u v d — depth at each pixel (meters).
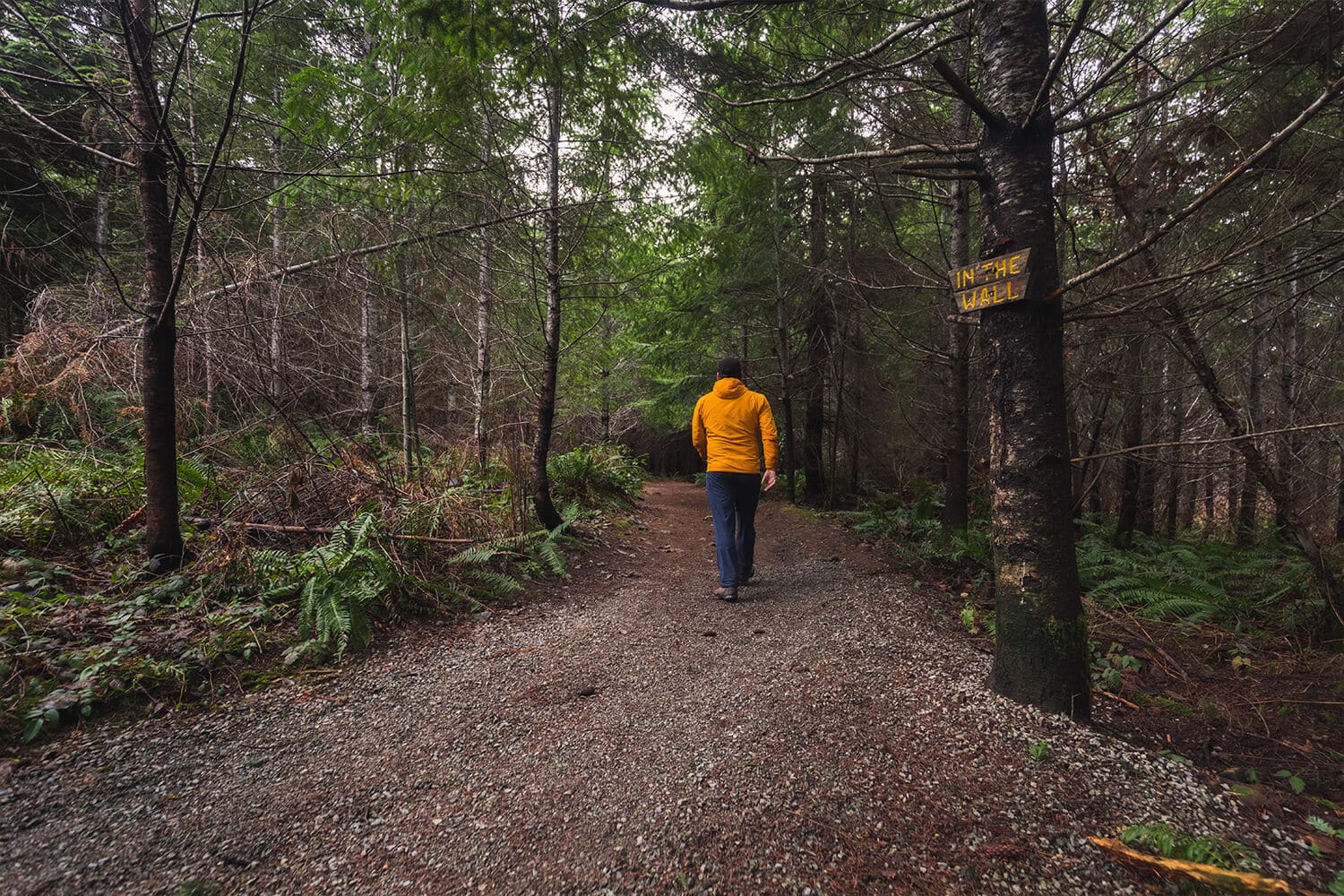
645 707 2.73
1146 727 2.86
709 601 4.55
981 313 2.83
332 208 5.34
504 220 5.11
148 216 3.62
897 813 1.94
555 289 5.95
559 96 5.48
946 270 7.01
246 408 5.82
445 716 2.63
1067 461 2.67
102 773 2.13
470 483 6.86
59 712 2.41
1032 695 2.65
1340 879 1.65
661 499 12.22
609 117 5.46
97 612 3.21
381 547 4.27
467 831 1.86
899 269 7.98
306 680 2.96
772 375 11.81
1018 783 2.11
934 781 2.12
